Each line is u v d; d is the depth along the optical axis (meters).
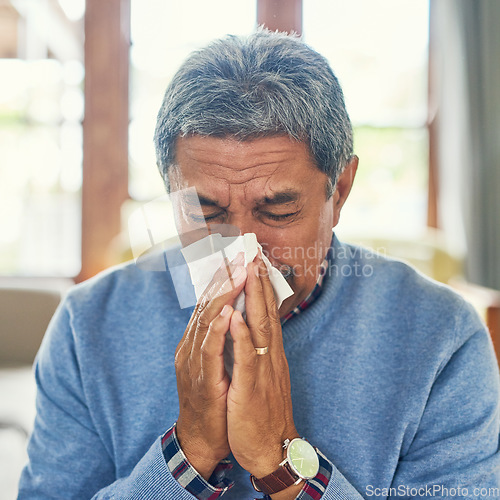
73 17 2.91
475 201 2.62
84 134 2.96
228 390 0.53
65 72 2.99
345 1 2.79
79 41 2.94
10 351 1.47
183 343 0.56
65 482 0.63
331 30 2.78
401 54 2.88
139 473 0.55
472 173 2.63
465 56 2.64
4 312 1.48
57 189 3.05
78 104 3.00
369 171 2.98
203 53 0.51
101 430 0.64
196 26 2.45
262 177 0.50
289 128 0.49
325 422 0.62
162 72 0.55
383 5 2.83
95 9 2.88
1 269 3.05
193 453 0.54
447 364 0.64
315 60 0.53
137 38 2.83
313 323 0.64
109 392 0.65
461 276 2.65
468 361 0.63
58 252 3.06
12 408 1.20
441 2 2.76
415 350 0.63
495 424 0.62
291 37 0.54
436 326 0.64
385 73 2.90
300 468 0.53
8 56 3.00
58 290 1.54
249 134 0.49
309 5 2.70
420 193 3.00
